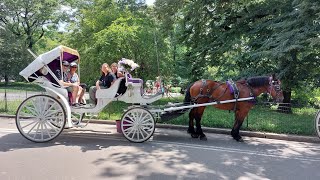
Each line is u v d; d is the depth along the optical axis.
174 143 8.71
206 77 19.78
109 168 6.36
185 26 19.33
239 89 9.30
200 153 7.73
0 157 6.95
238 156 7.57
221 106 9.30
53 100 8.41
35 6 42.09
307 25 12.85
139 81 8.93
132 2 20.12
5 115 12.78
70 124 8.28
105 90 8.80
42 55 8.73
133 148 8.02
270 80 9.38
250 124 10.95
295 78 15.14
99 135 9.45
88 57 16.91
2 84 42.06
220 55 18.36
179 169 6.43
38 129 8.38
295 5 14.03
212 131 10.51
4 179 5.59
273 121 11.68
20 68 39.47
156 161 6.94
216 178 5.95
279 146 8.77
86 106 8.86
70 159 6.90
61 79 8.91
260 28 15.89
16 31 45.00
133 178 5.82
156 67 17.56
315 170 6.64
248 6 17.75
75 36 18.62
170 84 20.22
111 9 18.66
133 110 8.59
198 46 18.86
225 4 17.75
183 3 18.62
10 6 40.81
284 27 13.64
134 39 16.70
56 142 8.42
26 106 8.39
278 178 6.07
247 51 16.69
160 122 10.86
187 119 11.71
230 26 18.45
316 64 14.73
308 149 8.52
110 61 16.78
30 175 5.82
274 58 13.61
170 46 20.02
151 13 19.36
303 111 15.56
